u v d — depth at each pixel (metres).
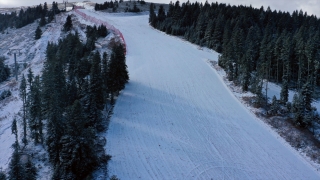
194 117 44.53
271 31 90.75
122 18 127.19
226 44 69.62
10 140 39.00
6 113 48.59
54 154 31.22
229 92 54.34
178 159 34.50
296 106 44.50
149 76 59.09
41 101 36.56
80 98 42.41
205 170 32.91
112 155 34.34
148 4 171.88
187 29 93.94
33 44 98.25
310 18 108.31
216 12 99.56
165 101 48.91
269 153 37.19
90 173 29.86
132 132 39.44
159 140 38.03
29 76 45.00
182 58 71.62
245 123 43.94
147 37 91.69
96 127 38.59
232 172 33.00
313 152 37.72
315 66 56.97
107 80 45.41
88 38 82.75
